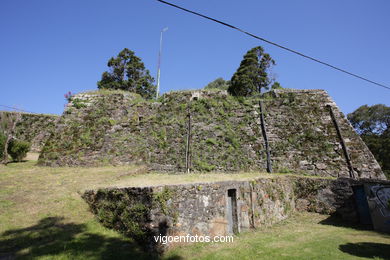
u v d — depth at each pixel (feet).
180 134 43.88
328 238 22.00
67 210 21.09
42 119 64.69
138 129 45.91
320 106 44.04
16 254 13.75
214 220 20.63
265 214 26.55
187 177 30.09
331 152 37.81
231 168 39.11
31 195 23.54
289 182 34.19
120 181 27.94
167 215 17.01
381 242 20.86
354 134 38.91
